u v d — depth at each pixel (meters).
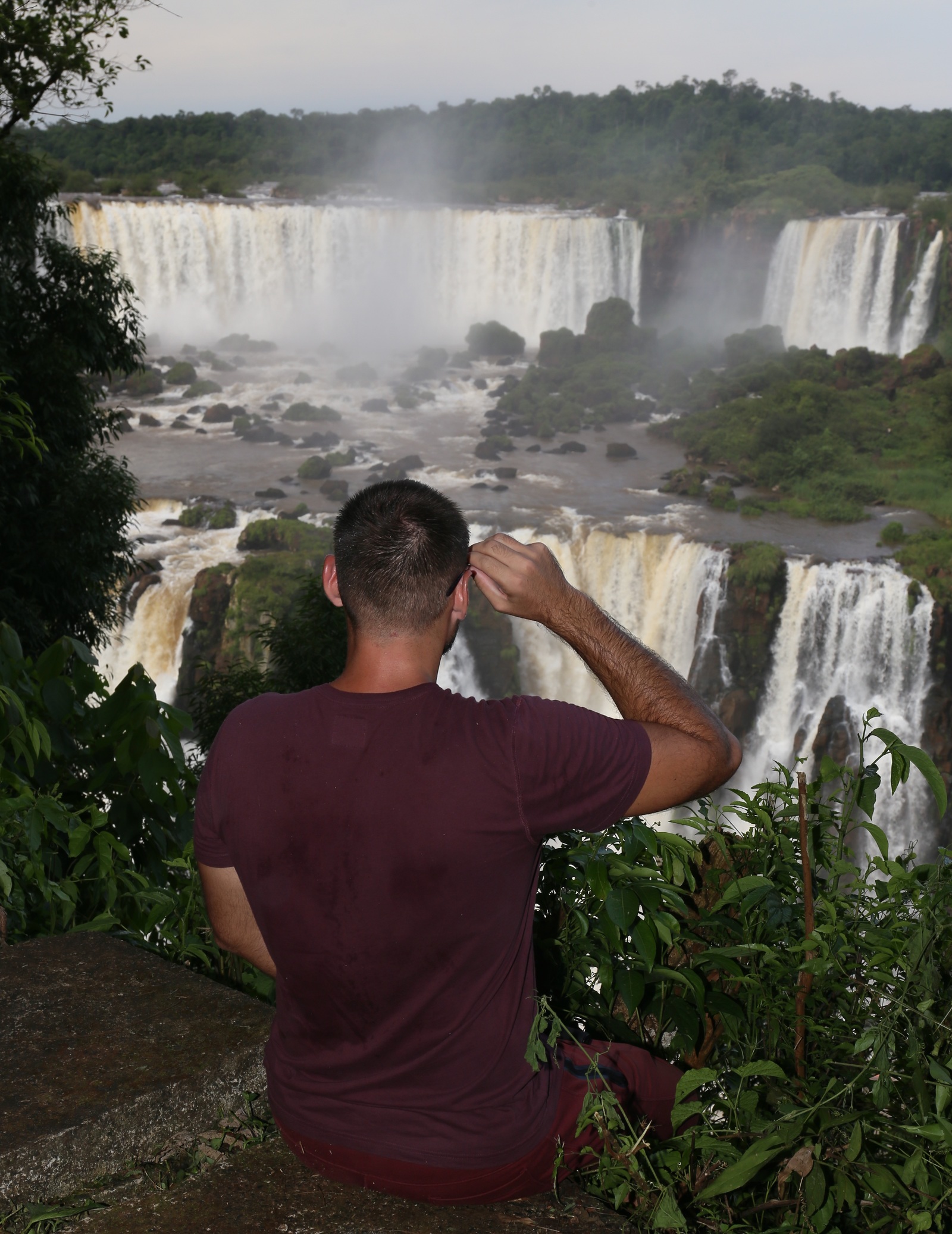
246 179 141.62
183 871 3.73
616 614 48.56
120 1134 2.03
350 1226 1.75
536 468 60.16
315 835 1.63
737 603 44.94
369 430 67.88
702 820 2.52
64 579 18.89
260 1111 2.21
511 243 94.31
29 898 3.39
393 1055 1.70
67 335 19.00
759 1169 1.91
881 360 76.81
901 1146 1.98
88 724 3.64
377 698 1.65
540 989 2.45
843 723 43.12
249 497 53.38
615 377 79.25
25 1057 2.20
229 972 2.99
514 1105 1.74
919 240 82.06
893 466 61.16
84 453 20.23
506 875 1.64
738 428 64.56
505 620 44.91
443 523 1.70
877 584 42.75
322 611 23.08
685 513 53.09
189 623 43.12
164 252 88.75
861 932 2.19
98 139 162.75
